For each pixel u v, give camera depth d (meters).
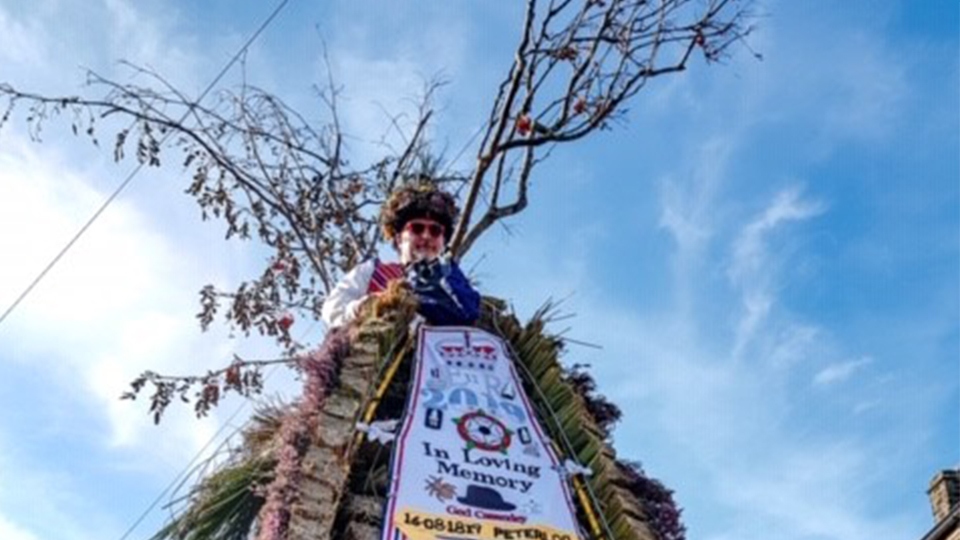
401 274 4.96
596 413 4.61
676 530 4.16
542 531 3.74
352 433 3.88
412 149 7.29
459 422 4.05
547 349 4.61
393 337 4.40
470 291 4.71
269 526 3.62
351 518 3.67
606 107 6.88
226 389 6.64
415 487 3.73
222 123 7.71
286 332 7.30
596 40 6.93
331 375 4.12
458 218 5.91
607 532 3.90
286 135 9.19
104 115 7.49
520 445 4.04
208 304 7.31
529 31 6.82
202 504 4.31
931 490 15.67
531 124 6.69
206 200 7.49
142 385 6.56
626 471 4.27
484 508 3.74
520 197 6.66
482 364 4.39
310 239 7.46
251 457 4.34
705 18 7.07
